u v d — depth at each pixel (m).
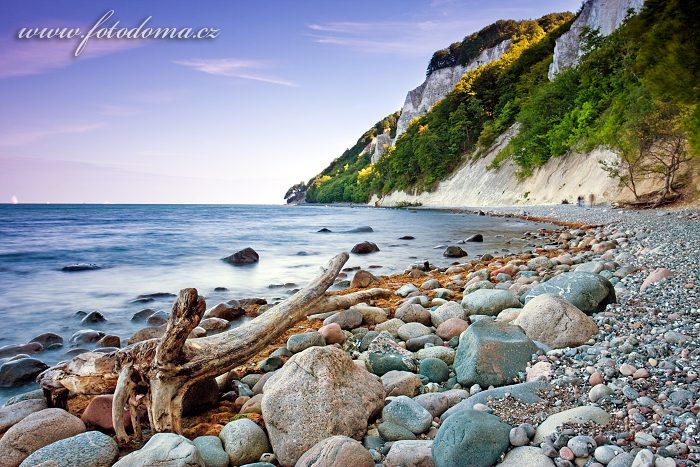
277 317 4.82
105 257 17.55
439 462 2.77
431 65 136.38
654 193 25.12
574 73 50.19
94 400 3.85
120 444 3.47
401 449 2.95
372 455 3.04
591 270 8.37
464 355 4.28
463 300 6.93
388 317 6.90
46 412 3.51
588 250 12.98
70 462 2.87
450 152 77.88
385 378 4.24
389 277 11.21
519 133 53.66
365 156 168.25
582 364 3.83
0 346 6.79
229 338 4.20
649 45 15.24
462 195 65.88
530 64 78.44
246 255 15.66
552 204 39.72
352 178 139.88
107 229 33.53
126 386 3.61
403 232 26.19
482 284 8.27
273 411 3.29
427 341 5.37
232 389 4.54
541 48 78.31
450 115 81.88
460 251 15.09
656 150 25.12
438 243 19.84
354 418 3.33
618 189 29.80
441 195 74.44
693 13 13.55
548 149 46.50
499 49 104.19
